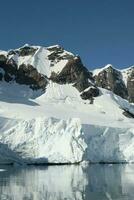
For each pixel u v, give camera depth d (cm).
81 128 15825
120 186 8600
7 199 6800
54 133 15488
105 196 7231
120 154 17275
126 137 17662
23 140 14950
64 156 15238
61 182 9269
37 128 15388
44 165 14900
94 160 16612
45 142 15225
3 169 12850
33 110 19462
